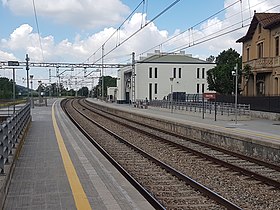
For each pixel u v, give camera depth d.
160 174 12.23
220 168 13.46
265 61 40.00
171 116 38.75
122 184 8.98
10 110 35.50
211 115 36.25
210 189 9.95
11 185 8.75
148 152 17.55
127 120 40.59
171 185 10.65
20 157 12.71
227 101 44.75
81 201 7.46
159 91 82.81
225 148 19.69
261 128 25.61
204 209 8.29
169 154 16.84
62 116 35.94
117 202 7.46
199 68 84.25
